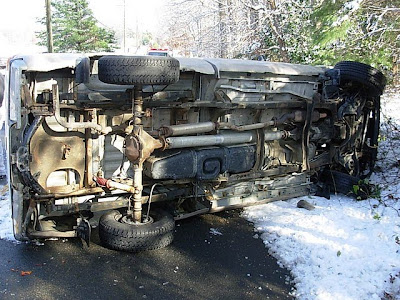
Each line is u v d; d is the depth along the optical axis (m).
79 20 28.50
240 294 4.08
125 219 5.13
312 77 6.68
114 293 4.05
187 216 5.69
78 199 5.09
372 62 8.69
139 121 4.80
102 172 5.13
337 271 4.45
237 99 5.89
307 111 6.22
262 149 6.05
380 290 4.12
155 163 5.16
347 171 7.15
